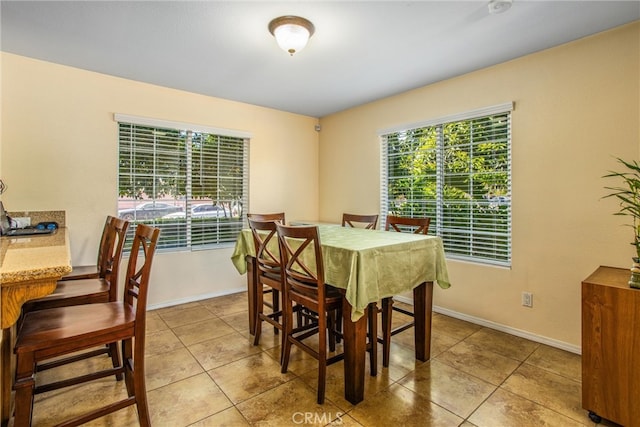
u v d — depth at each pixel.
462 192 3.12
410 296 3.62
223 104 3.84
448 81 3.18
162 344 2.57
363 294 1.77
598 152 2.31
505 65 2.77
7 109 2.66
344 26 2.19
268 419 1.71
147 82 3.28
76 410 1.78
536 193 2.61
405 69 2.92
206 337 2.71
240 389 1.97
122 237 2.11
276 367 2.23
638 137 2.15
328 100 3.89
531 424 1.68
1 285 1.12
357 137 4.16
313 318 2.48
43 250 1.63
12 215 2.69
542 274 2.59
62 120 2.89
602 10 2.01
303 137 4.59
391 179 3.81
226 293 3.90
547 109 2.54
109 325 1.47
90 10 2.02
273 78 3.16
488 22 2.15
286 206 4.43
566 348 2.46
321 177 4.71
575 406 1.82
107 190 3.11
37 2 1.93
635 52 2.16
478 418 1.72
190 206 3.66
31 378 1.28
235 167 4.01
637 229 1.75
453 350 2.47
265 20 2.12
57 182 2.88
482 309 2.95
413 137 3.55
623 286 1.67
